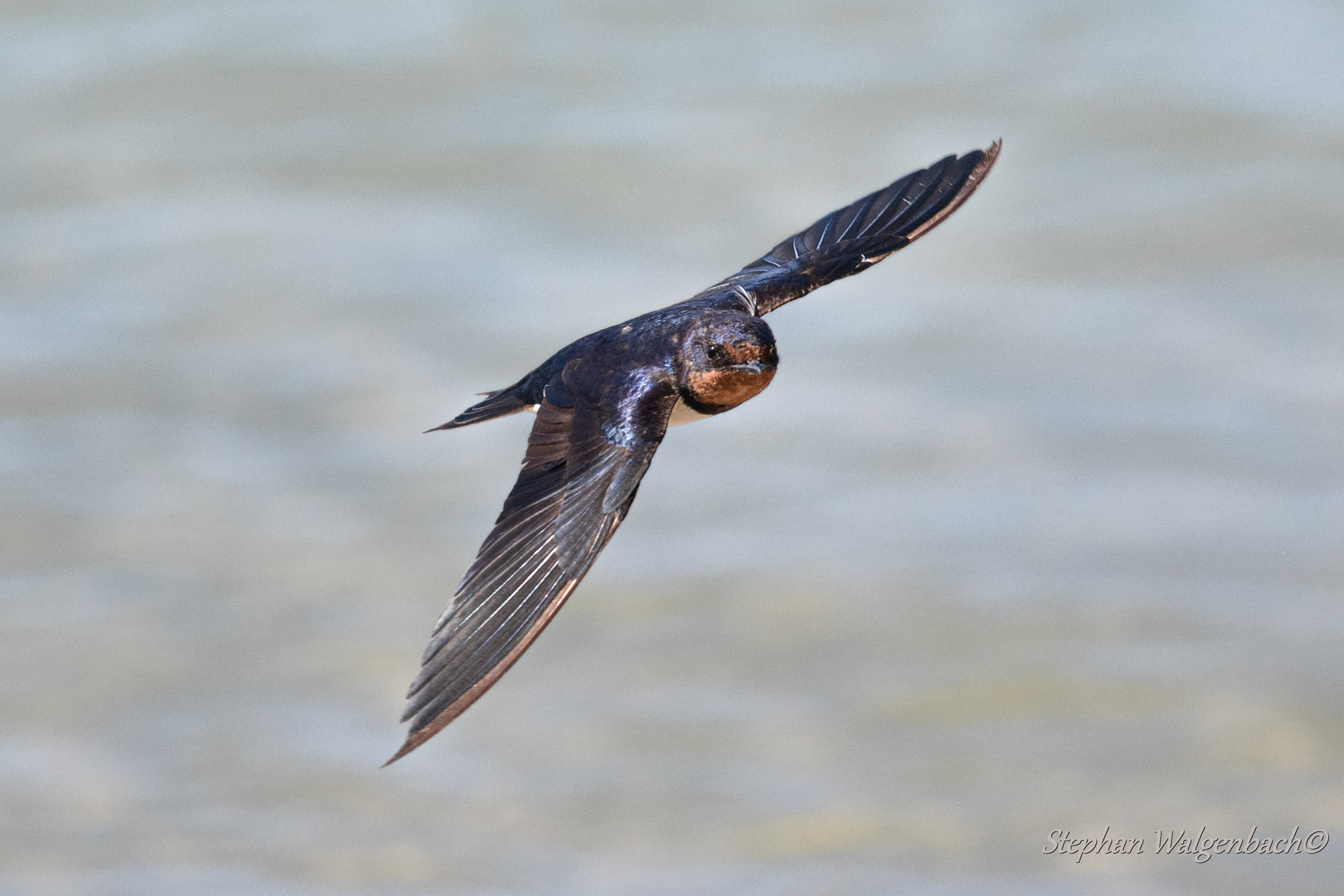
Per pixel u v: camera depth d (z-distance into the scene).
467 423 6.76
